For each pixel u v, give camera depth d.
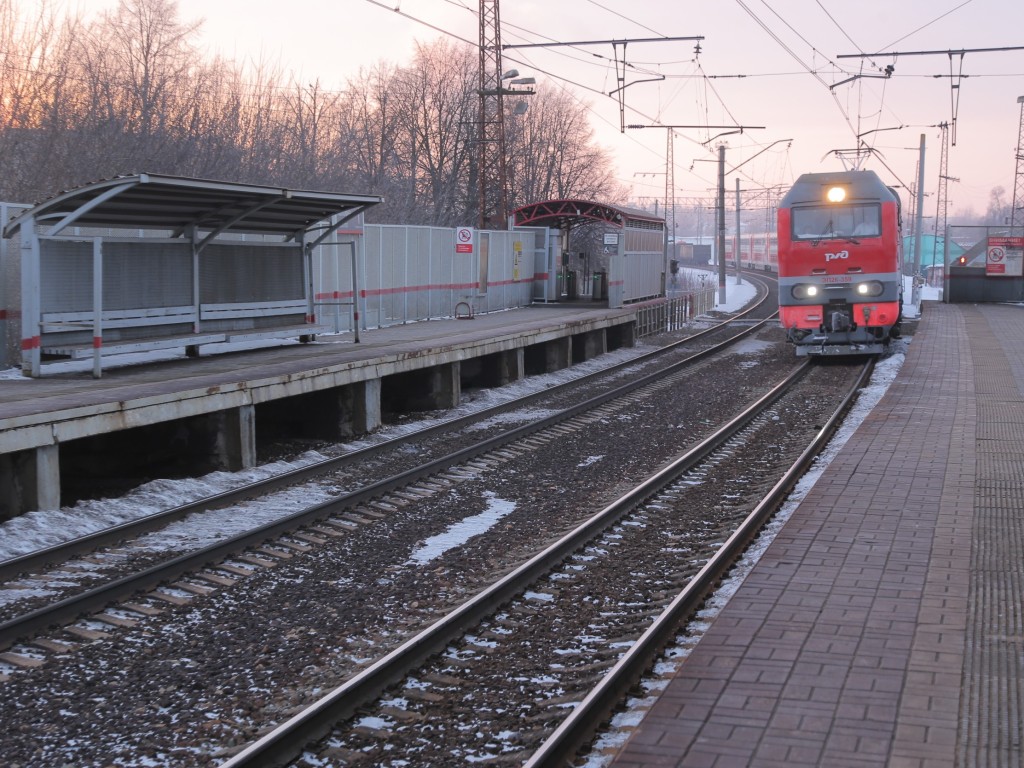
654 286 38.78
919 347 25.94
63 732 5.87
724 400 19.75
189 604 7.98
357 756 5.52
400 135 52.56
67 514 10.23
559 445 15.05
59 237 13.05
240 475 12.55
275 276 17.69
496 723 5.87
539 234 34.97
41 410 10.27
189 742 5.75
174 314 15.14
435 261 27.16
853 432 14.37
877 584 7.65
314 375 14.38
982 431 14.12
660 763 4.97
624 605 7.98
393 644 7.21
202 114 35.81
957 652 6.27
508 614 7.82
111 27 37.91
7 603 7.93
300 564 9.12
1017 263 44.50
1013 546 8.64
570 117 65.75
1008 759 4.90
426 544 9.93
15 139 26.45
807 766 4.89
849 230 23.56
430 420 17.38
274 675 6.68
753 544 9.14
